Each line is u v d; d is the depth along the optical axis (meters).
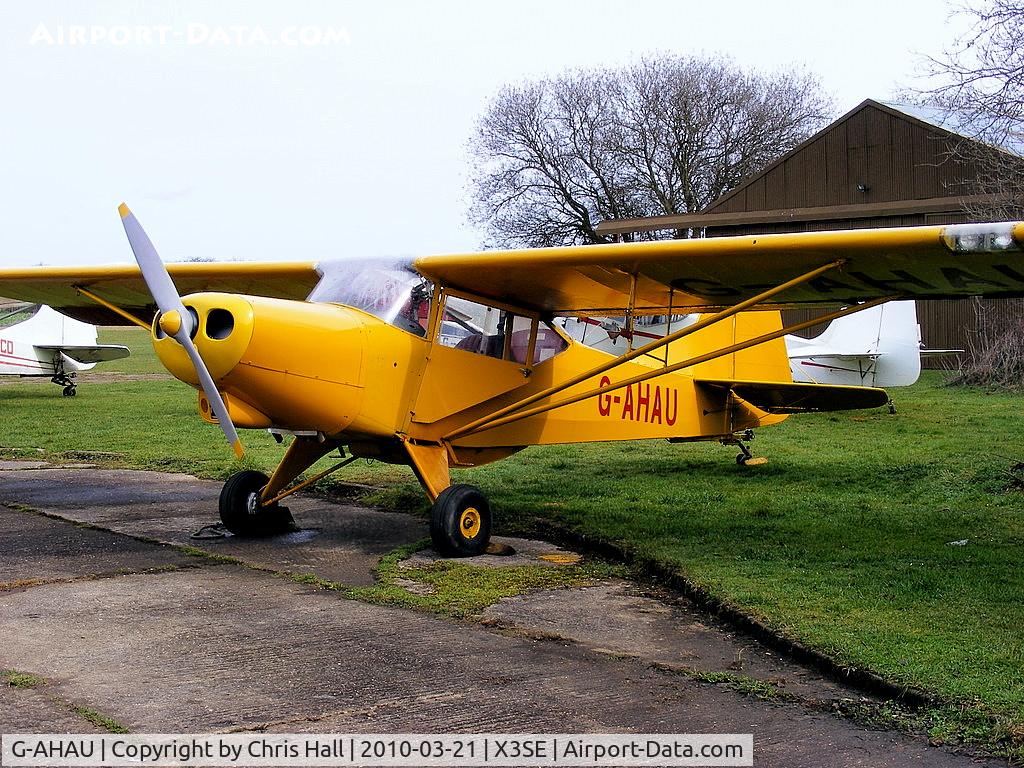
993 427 12.48
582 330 14.15
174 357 6.00
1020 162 13.93
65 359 20.80
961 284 6.30
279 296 9.14
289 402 6.24
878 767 3.44
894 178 22.09
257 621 5.14
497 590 5.83
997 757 3.50
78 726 3.69
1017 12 11.86
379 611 5.38
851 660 4.31
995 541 6.75
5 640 4.74
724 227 24.06
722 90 38.62
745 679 4.29
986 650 4.41
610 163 38.31
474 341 7.43
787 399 9.83
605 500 8.57
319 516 8.22
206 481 9.95
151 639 4.80
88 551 6.79
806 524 7.34
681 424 9.30
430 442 7.18
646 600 5.70
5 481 9.90
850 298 7.01
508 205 38.94
